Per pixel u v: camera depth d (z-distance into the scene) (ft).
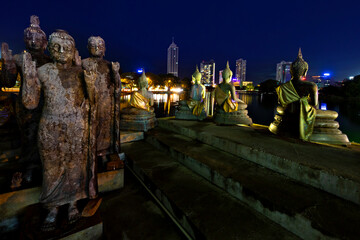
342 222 6.72
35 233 7.11
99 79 12.08
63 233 7.19
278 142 13.30
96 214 8.28
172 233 8.93
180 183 11.19
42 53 11.29
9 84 10.55
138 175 13.60
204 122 21.85
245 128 18.34
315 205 7.62
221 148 14.30
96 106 8.24
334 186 8.25
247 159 12.30
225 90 19.89
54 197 7.58
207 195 9.97
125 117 20.29
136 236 8.70
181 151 13.99
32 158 9.55
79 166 8.00
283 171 10.25
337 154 10.85
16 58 9.50
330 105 105.09
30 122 9.48
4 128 12.00
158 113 67.97
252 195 8.75
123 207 10.69
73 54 8.02
